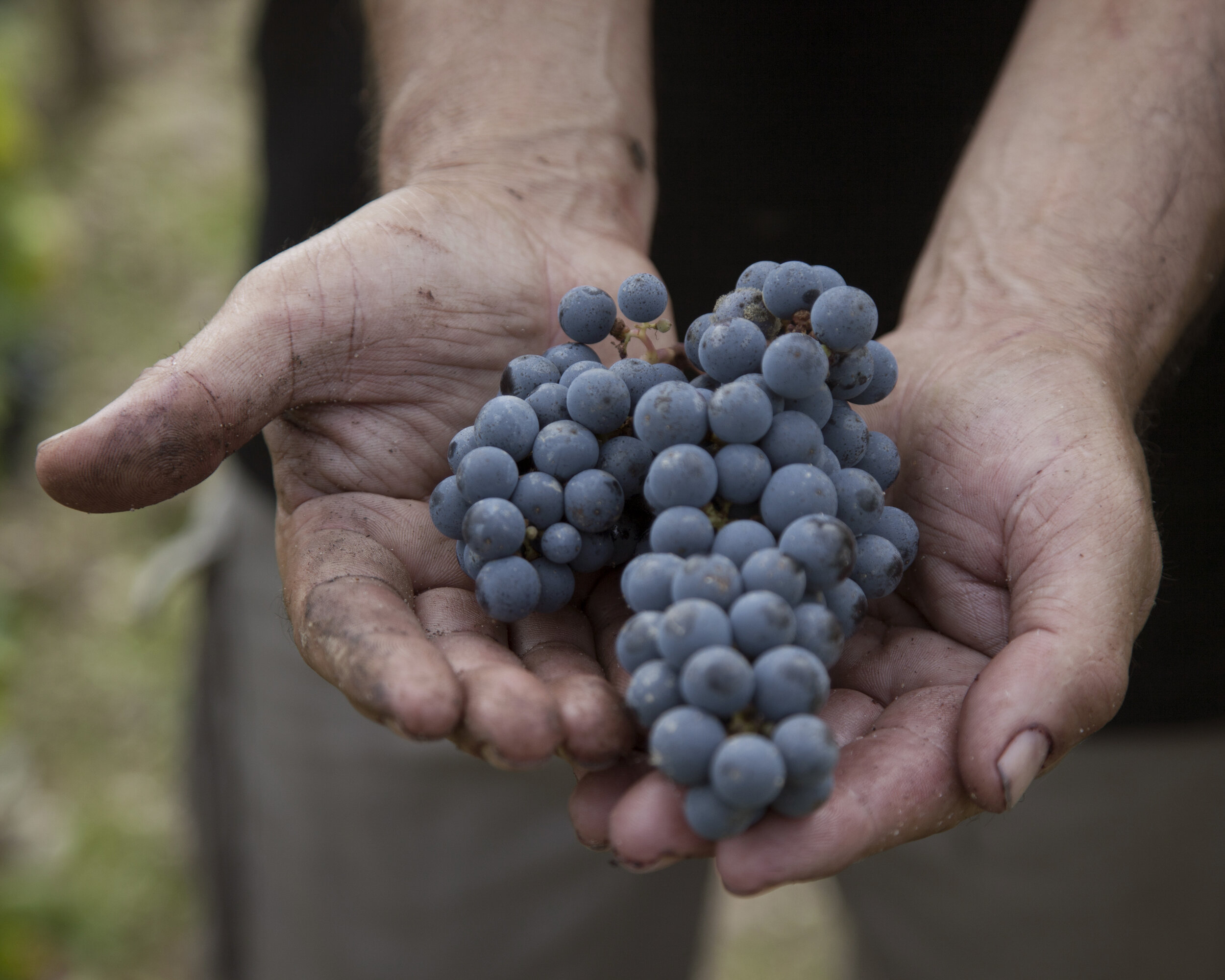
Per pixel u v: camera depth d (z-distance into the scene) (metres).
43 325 1.22
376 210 0.45
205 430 0.42
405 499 0.45
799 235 0.58
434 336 0.45
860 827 0.38
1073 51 0.50
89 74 1.81
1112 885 0.58
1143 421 0.50
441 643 0.40
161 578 0.61
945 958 0.62
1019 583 0.42
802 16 0.54
